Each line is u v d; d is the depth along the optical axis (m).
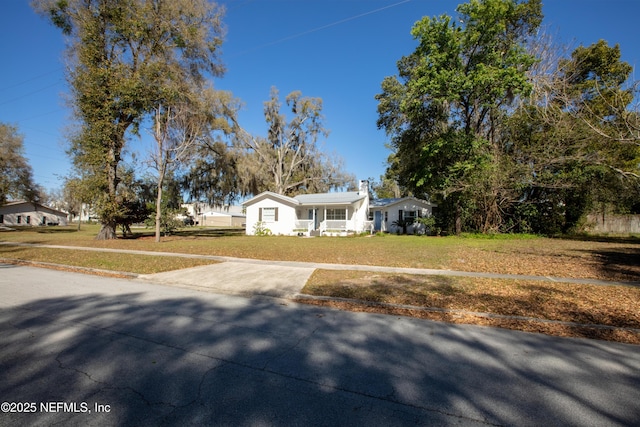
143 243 18.14
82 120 18.23
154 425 2.44
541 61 20.14
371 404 2.76
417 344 4.17
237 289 7.19
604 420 2.55
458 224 24.81
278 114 40.59
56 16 17.36
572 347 4.12
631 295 6.49
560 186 20.64
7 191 33.78
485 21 20.23
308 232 26.28
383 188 58.09
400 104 24.11
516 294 6.62
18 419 2.48
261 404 2.75
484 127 25.16
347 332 4.59
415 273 8.98
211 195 33.00
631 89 10.82
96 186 18.45
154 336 4.34
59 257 11.97
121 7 17.91
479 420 2.54
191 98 19.62
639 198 21.84
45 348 3.89
